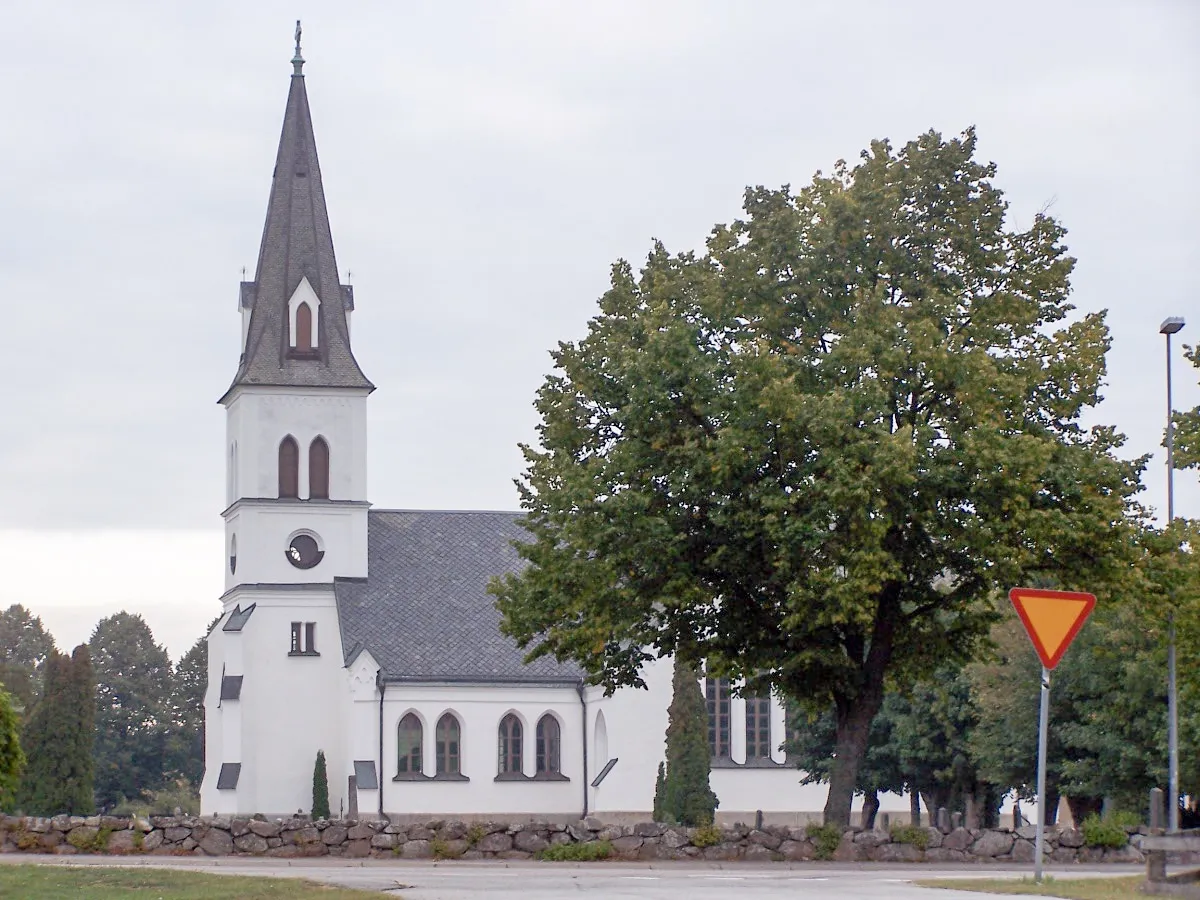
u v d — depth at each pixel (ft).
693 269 128.26
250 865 101.35
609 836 110.11
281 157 287.48
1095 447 119.55
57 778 294.66
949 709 201.46
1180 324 137.90
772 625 121.19
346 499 278.87
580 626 122.83
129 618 497.46
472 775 263.70
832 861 109.50
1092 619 157.69
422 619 275.18
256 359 278.67
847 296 122.31
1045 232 125.49
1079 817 203.62
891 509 110.22
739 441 110.83
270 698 270.46
